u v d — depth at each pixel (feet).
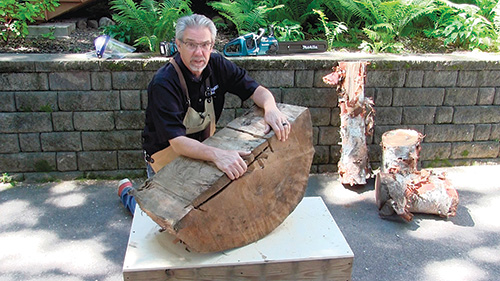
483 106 12.62
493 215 10.34
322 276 5.92
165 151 6.91
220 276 5.64
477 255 8.81
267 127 6.03
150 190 5.61
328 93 11.94
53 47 12.91
